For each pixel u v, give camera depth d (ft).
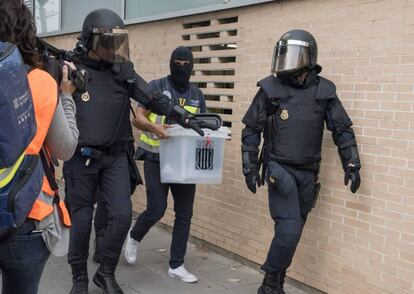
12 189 6.59
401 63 11.77
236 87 16.42
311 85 12.29
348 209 13.00
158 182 14.60
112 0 23.13
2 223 6.63
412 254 11.62
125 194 12.72
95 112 12.30
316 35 13.74
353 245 12.90
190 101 14.73
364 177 12.58
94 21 12.10
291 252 12.18
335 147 13.24
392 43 11.96
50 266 15.58
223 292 14.12
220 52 17.06
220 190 17.01
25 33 7.22
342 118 12.19
